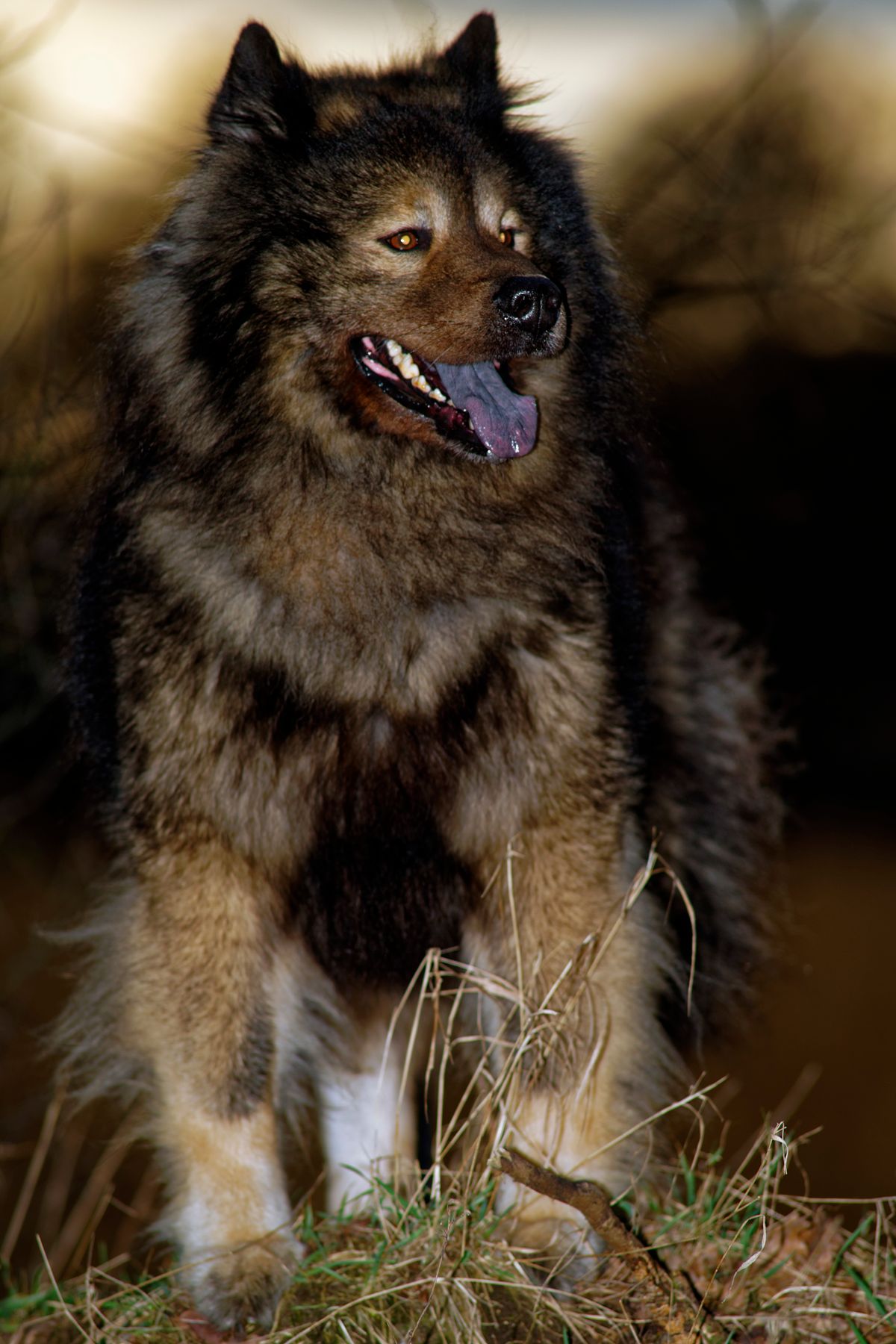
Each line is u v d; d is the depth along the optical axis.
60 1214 12.36
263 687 7.54
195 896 7.79
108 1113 13.27
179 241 7.80
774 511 20.91
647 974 8.18
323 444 7.48
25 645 14.46
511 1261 7.08
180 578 7.56
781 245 16.64
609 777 7.80
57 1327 7.52
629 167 17.56
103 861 10.78
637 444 8.95
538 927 7.89
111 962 8.50
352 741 7.67
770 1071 16.12
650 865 7.76
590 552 7.84
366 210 7.48
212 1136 7.83
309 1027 8.50
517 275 7.27
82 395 13.48
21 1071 15.04
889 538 23.59
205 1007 7.83
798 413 21.17
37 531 14.49
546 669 7.61
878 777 23.44
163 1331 7.12
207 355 7.56
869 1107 15.41
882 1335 6.89
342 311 7.47
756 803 10.70
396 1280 7.00
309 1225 7.77
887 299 20.55
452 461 7.54
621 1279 7.15
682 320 20.80
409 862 8.01
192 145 8.66
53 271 14.73
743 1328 6.76
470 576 7.50
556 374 7.93
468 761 7.69
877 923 19.16
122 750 7.89
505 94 8.57
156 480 7.67
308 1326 6.74
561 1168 7.85
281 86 7.72
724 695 10.37
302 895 8.07
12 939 17.58
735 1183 8.09
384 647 7.50
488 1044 8.31
